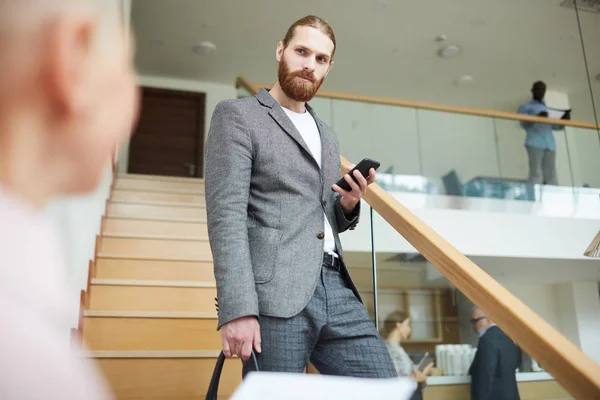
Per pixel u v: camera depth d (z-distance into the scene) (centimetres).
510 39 644
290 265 111
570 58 679
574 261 483
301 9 588
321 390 48
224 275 102
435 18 609
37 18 24
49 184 25
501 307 96
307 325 110
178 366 189
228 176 112
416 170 491
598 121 557
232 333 99
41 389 21
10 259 22
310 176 122
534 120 534
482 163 512
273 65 686
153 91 697
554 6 582
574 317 667
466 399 188
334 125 479
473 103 793
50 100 24
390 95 770
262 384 47
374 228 194
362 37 639
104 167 26
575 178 521
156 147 681
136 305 242
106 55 26
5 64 24
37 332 22
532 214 471
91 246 254
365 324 118
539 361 86
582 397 77
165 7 575
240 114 119
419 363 279
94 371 25
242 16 595
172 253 312
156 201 383
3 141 24
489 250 449
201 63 677
